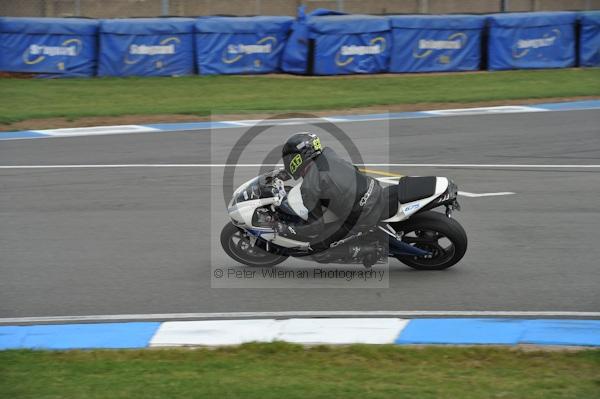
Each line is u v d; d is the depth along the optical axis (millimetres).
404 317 16250
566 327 15578
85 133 38125
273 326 15742
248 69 53625
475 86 50625
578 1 80250
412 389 12203
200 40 52844
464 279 18438
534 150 33688
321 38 53281
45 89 48719
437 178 18609
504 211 24250
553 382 12523
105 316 16375
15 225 22969
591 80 52312
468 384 12477
